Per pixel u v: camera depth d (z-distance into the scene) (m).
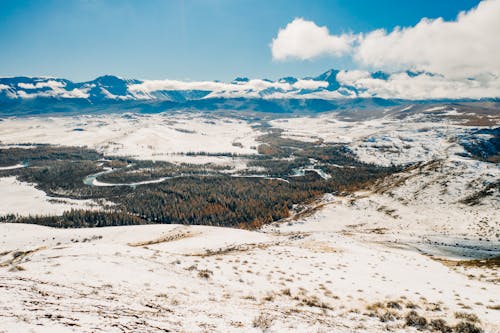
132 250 34.47
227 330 13.92
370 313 22.92
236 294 23.73
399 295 28.00
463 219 104.56
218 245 68.00
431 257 64.31
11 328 9.76
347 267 39.03
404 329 19.73
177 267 29.02
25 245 120.81
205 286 24.59
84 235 125.88
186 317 15.09
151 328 12.22
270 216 197.50
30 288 16.05
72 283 19.17
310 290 27.50
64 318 11.59
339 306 24.09
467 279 39.25
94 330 10.74
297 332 15.18
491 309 25.28
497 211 103.31
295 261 39.59
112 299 16.52
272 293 25.42
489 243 78.31
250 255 42.62
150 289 20.92
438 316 22.83
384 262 45.72
